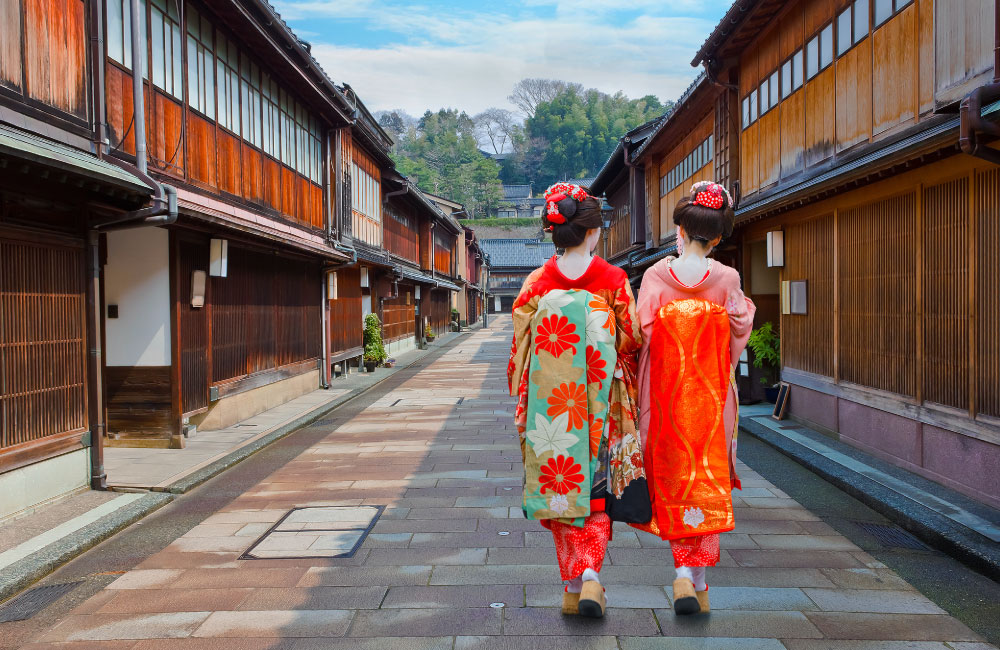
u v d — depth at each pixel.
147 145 7.02
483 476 6.45
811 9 8.20
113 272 7.67
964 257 5.21
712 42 10.17
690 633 3.15
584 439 2.98
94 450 5.91
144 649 3.10
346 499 5.69
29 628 3.38
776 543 4.48
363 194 17.30
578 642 3.07
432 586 3.78
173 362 7.67
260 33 9.12
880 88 6.64
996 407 4.86
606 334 3.00
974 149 4.17
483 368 18.52
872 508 5.27
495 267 77.19
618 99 112.81
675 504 3.05
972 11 5.20
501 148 117.06
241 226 7.82
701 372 3.07
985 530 4.39
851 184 6.55
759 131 9.96
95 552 4.50
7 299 4.96
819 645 3.02
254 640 3.16
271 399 10.92
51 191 5.40
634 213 19.61
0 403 4.90
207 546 4.57
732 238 10.59
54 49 5.37
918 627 3.21
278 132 11.17
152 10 7.15
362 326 17.88
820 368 8.08
